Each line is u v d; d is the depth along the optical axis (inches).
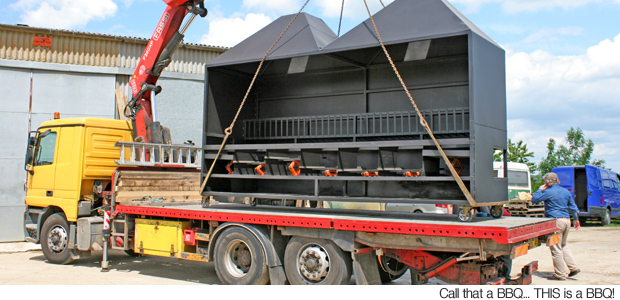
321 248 221.0
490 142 214.8
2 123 432.8
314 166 253.1
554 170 738.8
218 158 271.1
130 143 300.0
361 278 209.0
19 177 437.7
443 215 236.7
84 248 303.7
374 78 278.1
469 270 197.6
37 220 337.7
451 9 221.6
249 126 308.7
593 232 601.0
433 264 203.5
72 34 454.0
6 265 321.7
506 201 229.3
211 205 295.4
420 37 215.0
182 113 490.0
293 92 308.3
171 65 490.3
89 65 460.1
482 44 215.2
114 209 295.6
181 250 263.9
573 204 296.8
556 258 285.9
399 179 213.5
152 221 277.7
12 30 440.1
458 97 248.7
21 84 440.1
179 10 326.6
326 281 215.8
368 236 207.3
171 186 325.7
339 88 291.4
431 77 257.9
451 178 202.4
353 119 268.8
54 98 449.7
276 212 246.5
